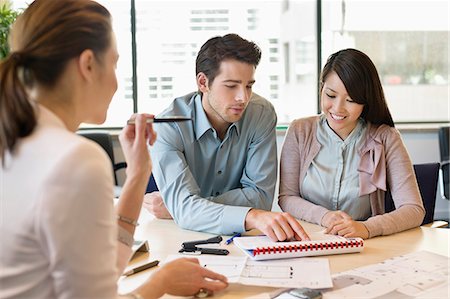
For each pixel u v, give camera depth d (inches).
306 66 179.0
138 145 43.3
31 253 28.9
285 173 79.1
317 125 79.3
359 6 174.7
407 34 176.6
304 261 51.4
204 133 71.4
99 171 29.0
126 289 45.8
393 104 179.6
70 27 31.9
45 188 28.0
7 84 30.2
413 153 169.2
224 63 64.4
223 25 173.5
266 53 177.5
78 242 28.1
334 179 75.9
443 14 175.6
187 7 170.2
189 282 42.3
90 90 33.6
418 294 42.6
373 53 177.6
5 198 29.0
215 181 75.6
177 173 67.6
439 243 58.9
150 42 170.6
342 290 43.7
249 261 51.3
